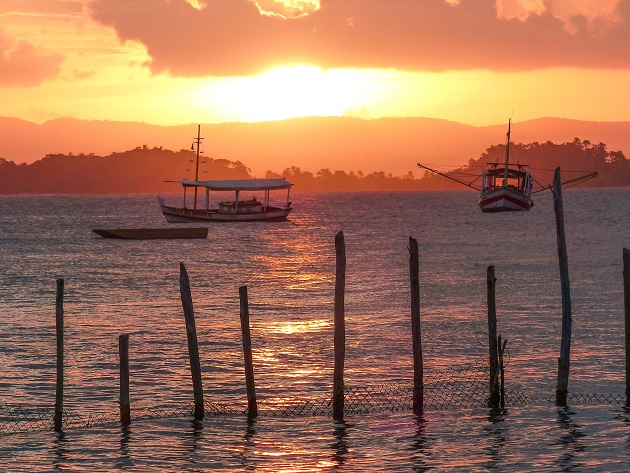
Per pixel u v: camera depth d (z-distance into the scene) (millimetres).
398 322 62062
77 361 49312
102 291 83938
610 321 60219
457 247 137875
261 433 35844
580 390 41688
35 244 153500
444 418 37719
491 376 39250
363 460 32656
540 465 31688
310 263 114688
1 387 43594
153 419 37750
